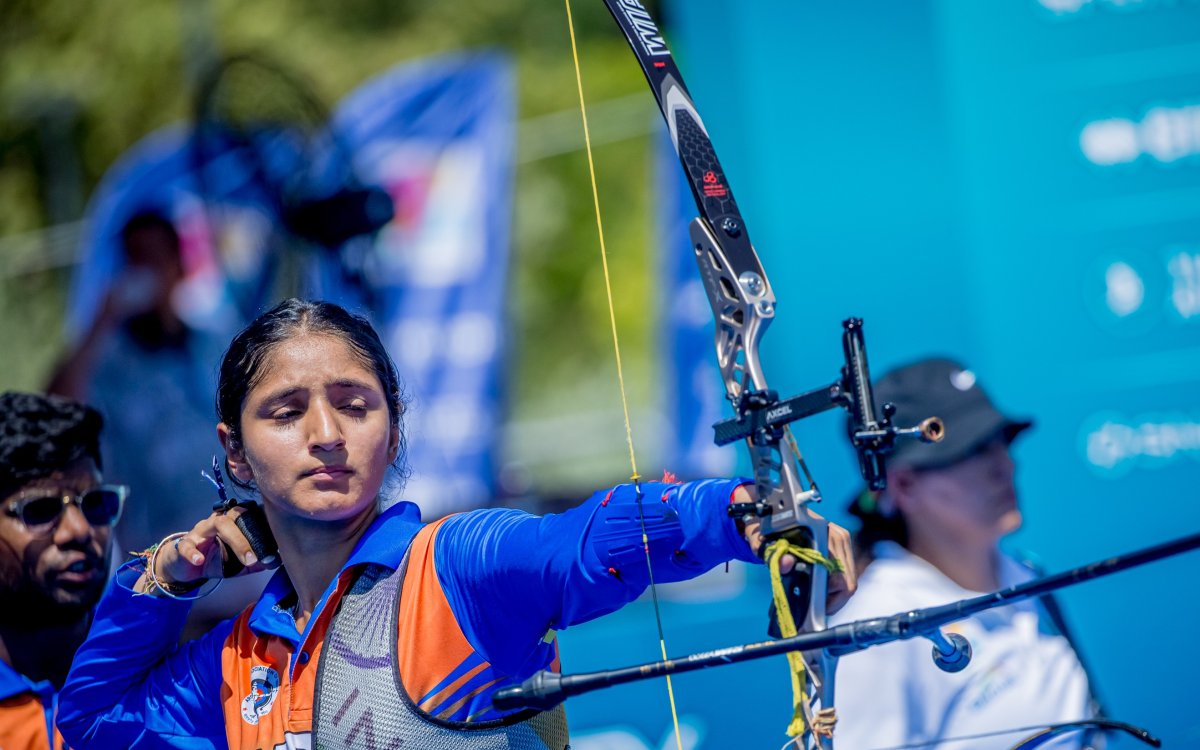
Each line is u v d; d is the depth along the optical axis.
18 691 8.60
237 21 24.42
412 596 6.08
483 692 6.04
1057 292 15.41
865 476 5.30
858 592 8.83
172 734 6.94
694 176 6.22
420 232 21.09
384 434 6.36
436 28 24.73
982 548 9.09
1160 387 15.10
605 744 14.17
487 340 20.78
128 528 19.61
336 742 5.99
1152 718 13.62
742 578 16.38
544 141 24.67
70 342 21.03
